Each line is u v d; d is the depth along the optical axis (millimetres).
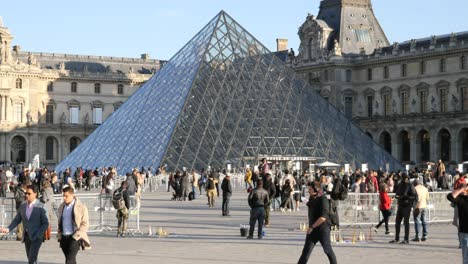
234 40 157750
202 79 148625
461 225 40719
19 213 42438
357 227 73438
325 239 42688
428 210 77312
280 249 56594
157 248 57344
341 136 155125
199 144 140500
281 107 151875
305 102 155625
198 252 54875
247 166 125875
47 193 62031
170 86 151250
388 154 159125
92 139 155375
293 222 79625
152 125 144875
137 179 100812
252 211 63438
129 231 67750
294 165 146625
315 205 43031
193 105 144500
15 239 64500
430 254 54188
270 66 157250
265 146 145875
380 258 51969
